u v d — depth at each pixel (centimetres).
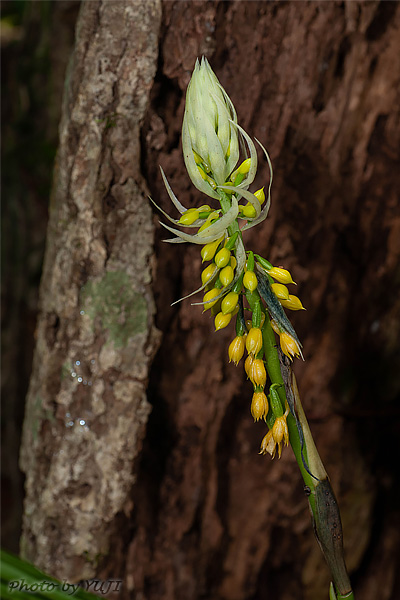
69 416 78
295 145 82
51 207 79
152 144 75
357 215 89
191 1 73
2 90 144
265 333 58
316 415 96
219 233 57
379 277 93
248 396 88
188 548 91
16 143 143
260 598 99
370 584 103
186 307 81
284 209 83
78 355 78
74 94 74
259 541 96
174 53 74
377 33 81
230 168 57
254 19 76
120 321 77
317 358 93
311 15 77
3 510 152
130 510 81
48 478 79
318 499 58
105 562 82
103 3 72
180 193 78
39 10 133
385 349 95
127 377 77
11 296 147
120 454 78
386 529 103
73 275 77
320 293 90
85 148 74
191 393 84
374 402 96
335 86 81
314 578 99
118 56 73
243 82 77
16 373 147
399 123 84
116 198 75
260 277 58
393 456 102
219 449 90
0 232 148
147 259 76
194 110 56
